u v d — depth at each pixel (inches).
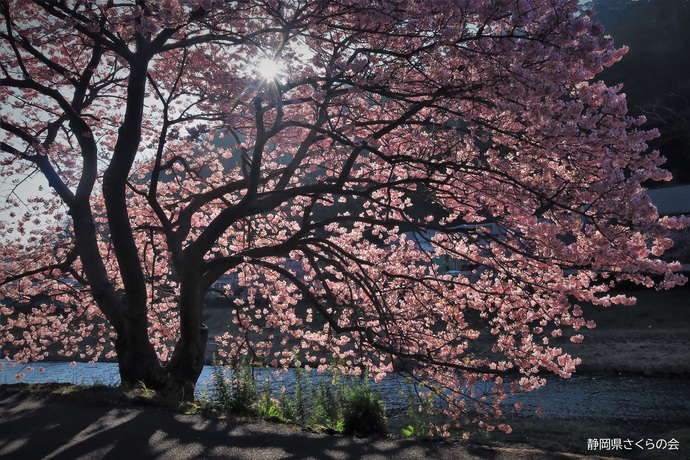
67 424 273.9
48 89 410.9
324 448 235.3
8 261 575.2
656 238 311.3
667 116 1566.2
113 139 588.1
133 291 405.1
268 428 272.1
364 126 413.7
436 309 453.4
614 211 305.1
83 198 446.9
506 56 307.0
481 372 390.3
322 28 387.2
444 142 426.9
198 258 413.4
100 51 473.7
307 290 413.1
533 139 333.7
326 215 1343.5
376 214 516.1
